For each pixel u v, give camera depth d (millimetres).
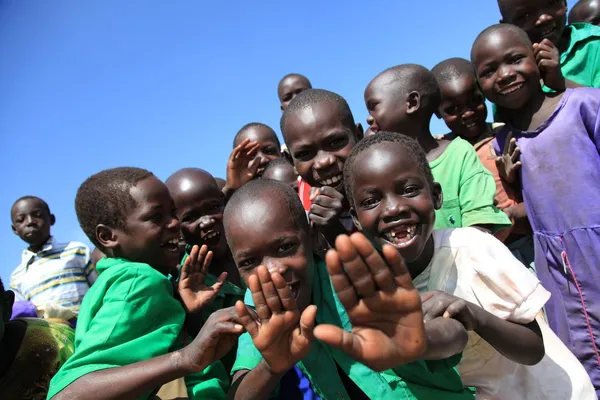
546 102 983
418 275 711
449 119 1192
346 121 904
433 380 626
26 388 805
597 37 1195
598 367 892
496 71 1001
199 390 697
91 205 789
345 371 630
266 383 572
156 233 781
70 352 858
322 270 694
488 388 724
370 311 450
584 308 901
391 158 647
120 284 681
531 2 1141
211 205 1062
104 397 586
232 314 580
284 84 1946
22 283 1878
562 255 916
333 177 890
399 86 1072
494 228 943
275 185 666
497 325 618
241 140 1456
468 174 969
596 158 917
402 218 637
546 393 715
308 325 480
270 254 622
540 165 949
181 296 777
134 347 642
